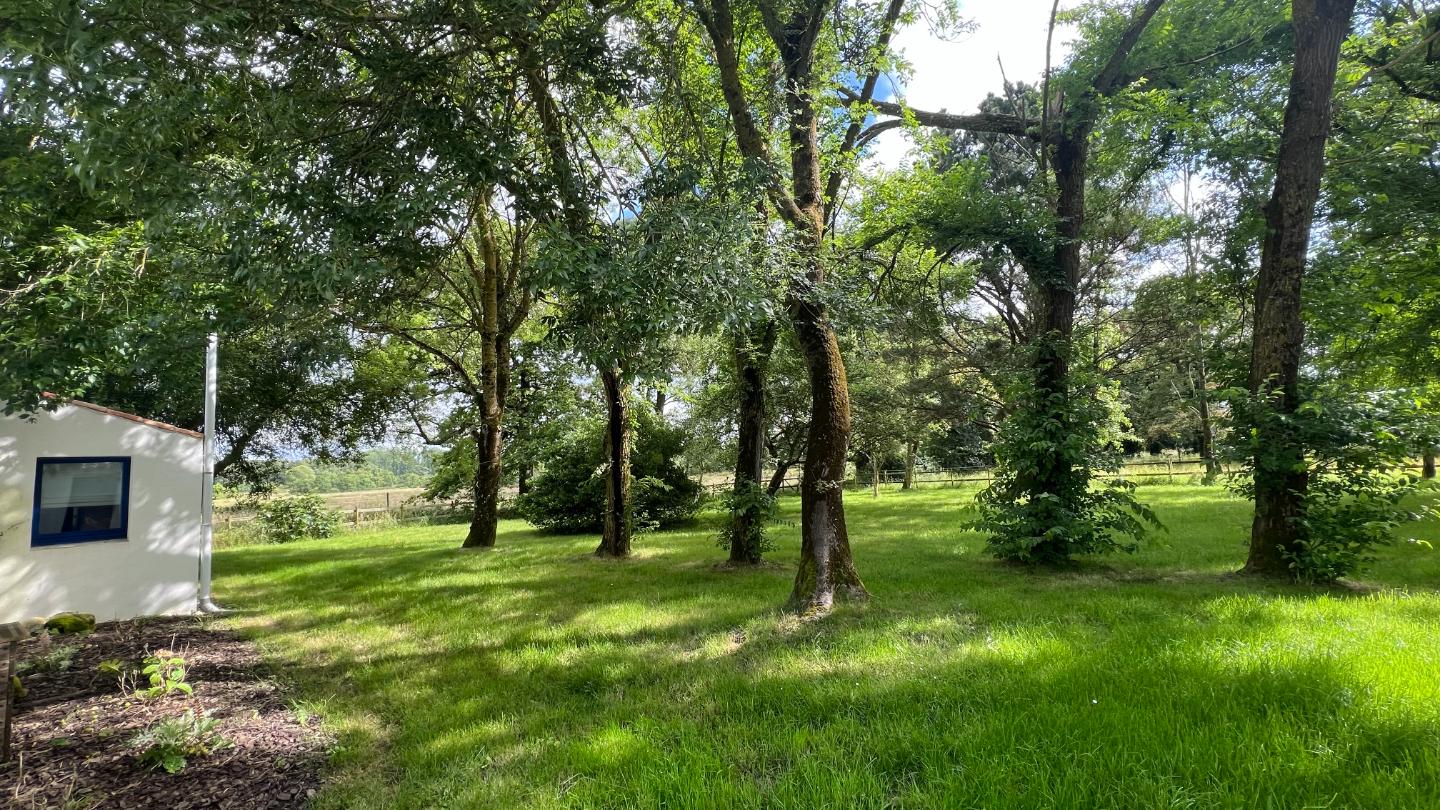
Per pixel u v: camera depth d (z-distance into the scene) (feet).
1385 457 23.13
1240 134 34.06
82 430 25.84
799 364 47.62
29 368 16.87
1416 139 32.53
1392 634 16.93
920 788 10.73
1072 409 30.96
